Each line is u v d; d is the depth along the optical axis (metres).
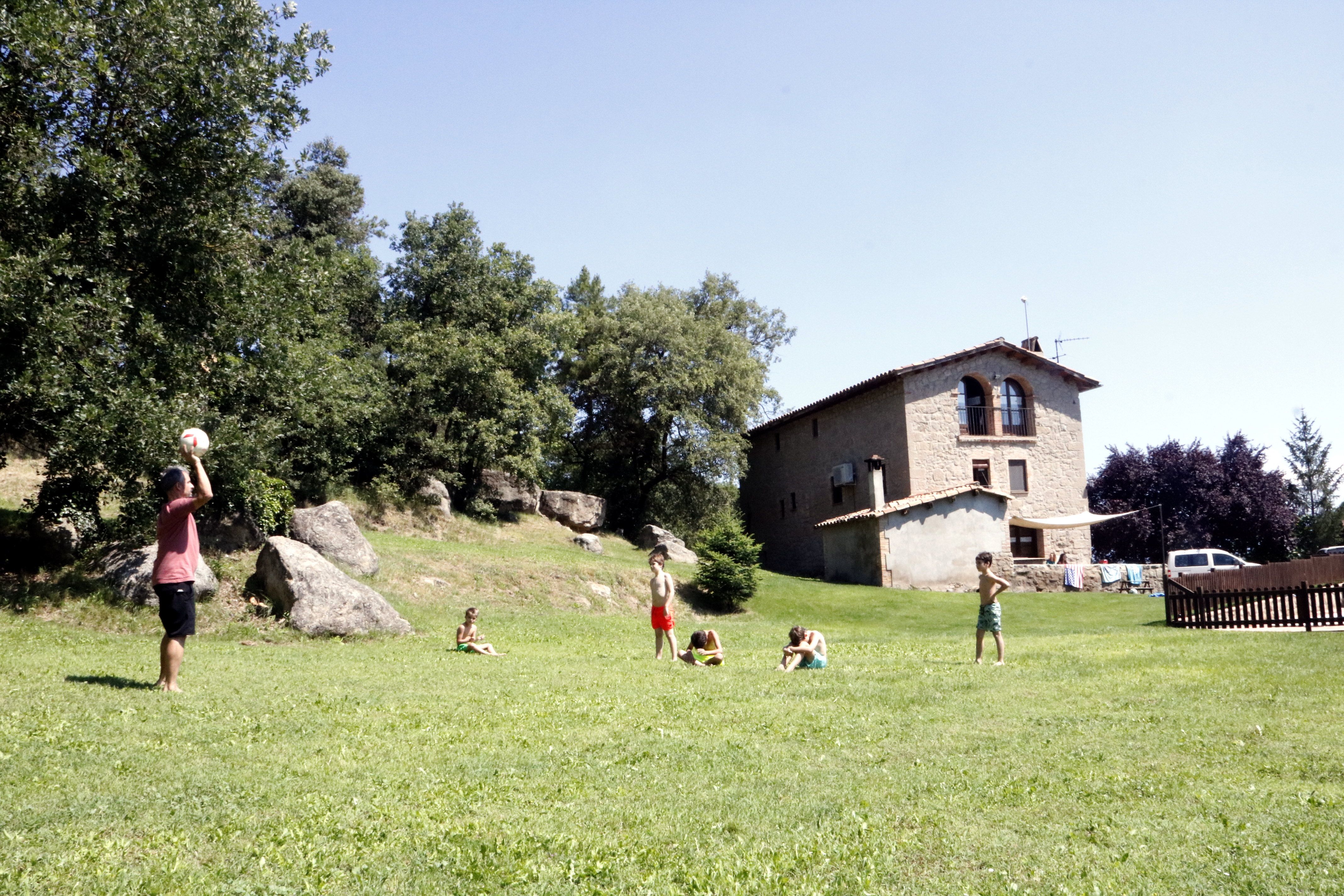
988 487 41.03
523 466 37.94
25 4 16.14
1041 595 34.12
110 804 5.29
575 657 15.73
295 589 18.67
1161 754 7.02
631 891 4.23
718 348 47.00
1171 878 4.36
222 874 4.28
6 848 4.47
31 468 25.14
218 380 19.72
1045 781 6.21
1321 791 5.86
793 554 48.25
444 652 16.20
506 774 6.36
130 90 18.33
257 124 19.98
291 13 21.39
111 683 9.41
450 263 40.53
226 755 6.65
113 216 17.86
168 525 9.41
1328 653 13.61
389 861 4.55
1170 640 17.59
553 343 42.41
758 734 7.91
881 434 41.78
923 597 33.12
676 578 32.41
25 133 16.20
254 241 21.45
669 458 45.84
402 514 34.59
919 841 4.96
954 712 8.99
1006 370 42.41
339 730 7.72
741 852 4.78
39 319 15.47
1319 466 72.75
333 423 29.38
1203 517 51.22
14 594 16.80
